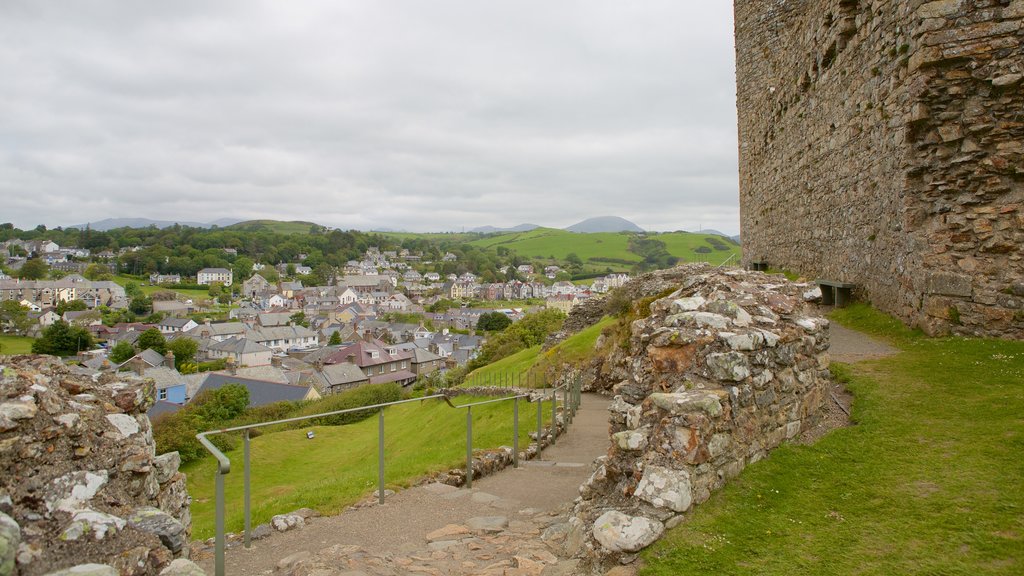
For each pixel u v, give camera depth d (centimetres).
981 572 424
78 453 441
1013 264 1013
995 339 999
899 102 1177
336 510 780
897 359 970
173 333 12619
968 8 1034
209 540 690
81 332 10112
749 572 458
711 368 613
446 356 10962
